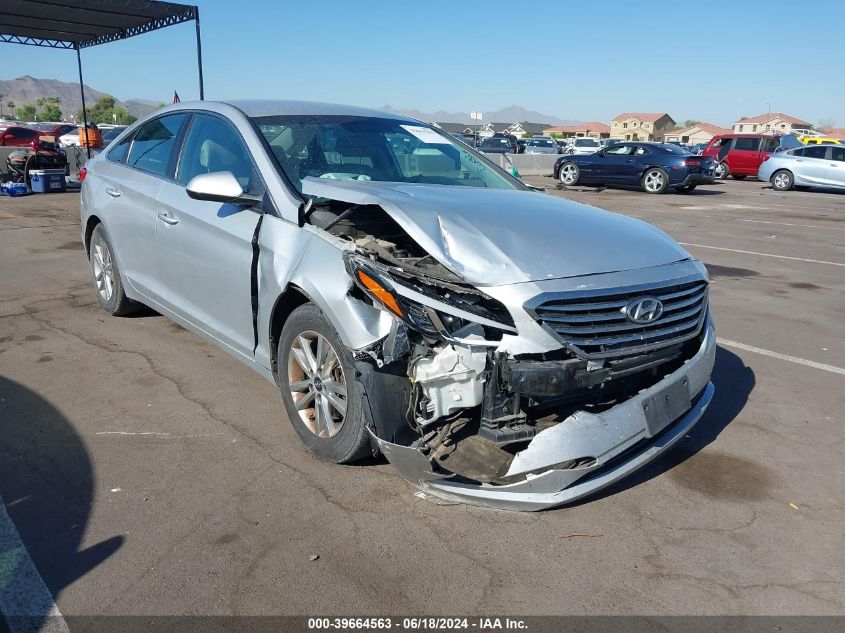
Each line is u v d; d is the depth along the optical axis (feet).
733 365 16.80
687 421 10.82
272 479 10.80
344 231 11.69
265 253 11.75
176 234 14.28
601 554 9.29
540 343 9.19
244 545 9.18
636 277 10.05
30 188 47.67
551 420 9.80
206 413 13.06
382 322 9.69
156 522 9.62
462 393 9.46
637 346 9.86
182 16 51.90
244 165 13.05
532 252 9.77
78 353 15.96
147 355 15.96
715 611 8.30
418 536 9.50
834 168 70.49
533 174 86.74
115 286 17.81
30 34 60.39
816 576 9.01
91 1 47.85
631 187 69.05
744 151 87.81
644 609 8.29
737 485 11.20
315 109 14.88
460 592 8.45
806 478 11.50
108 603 8.05
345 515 9.92
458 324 9.41
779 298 23.80
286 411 12.20
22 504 9.95
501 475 9.52
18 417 12.64
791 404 14.48
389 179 13.34
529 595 8.45
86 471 10.89
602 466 9.53
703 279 11.06
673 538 9.71
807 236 38.99
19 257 26.04
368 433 10.28
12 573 8.48
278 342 12.05
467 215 10.44
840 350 18.17
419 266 10.28
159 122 16.58
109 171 17.71
